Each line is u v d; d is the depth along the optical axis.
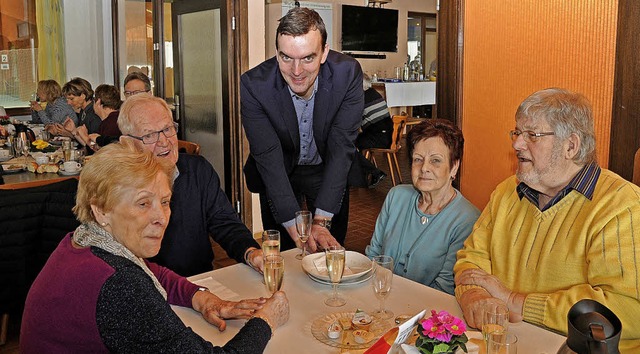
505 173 2.69
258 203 4.86
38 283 1.28
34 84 6.88
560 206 1.69
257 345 1.38
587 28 2.30
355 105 2.59
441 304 1.70
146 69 7.16
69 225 2.55
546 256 1.70
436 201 2.13
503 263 1.84
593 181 1.65
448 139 2.05
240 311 1.61
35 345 1.25
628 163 2.19
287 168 2.82
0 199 2.46
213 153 5.12
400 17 11.73
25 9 6.71
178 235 2.31
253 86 2.51
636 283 1.50
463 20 2.77
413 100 10.36
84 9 7.04
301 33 2.12
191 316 1.68
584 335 1.09
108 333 1.19
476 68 2.76
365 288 1.85
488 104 2.73
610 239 1.55
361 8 10.87
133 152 1.36
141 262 1.45
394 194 2.28
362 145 3.75
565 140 1.62
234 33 4.60
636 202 1.56
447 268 2.04
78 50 7.07
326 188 2.62
